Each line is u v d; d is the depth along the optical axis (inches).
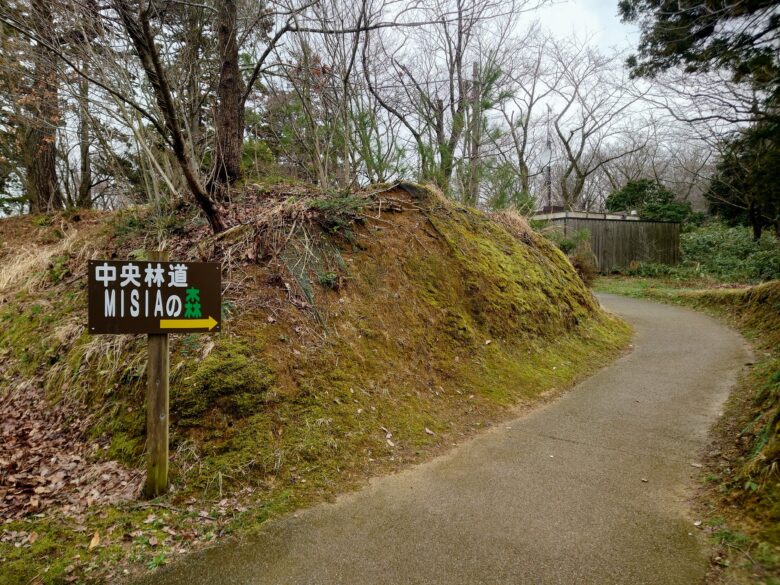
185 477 138.6
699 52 325.4
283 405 163.8
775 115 332.8
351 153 333.4
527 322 278.5
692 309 461.4
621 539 115.0
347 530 121.8
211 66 335.6
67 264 276.4
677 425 186.9
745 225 840.3
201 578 104.6
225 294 193.0
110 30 221.9
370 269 238.7
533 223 447.5
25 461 153.8
